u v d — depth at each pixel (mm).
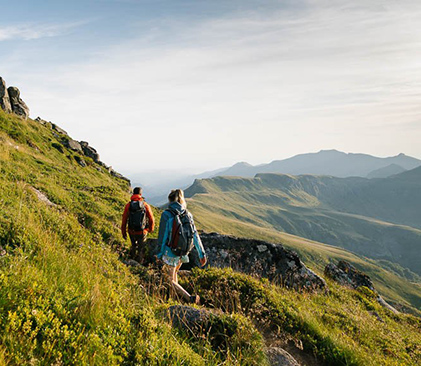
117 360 3168
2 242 5539
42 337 3010
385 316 12289
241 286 7348
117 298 4574
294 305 7102
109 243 10094
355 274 18453
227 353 3988
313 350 5320
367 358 5375
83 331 3326
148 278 7418
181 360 3520
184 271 8914
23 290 3502
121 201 20203
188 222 6262
